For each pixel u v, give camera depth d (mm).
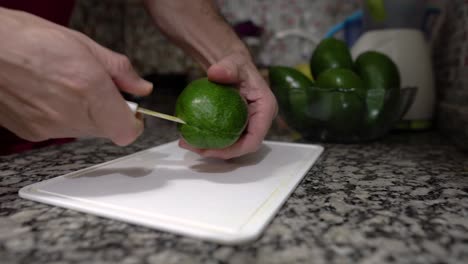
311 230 335
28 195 415
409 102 765
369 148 721
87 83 353
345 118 709
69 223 352
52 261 281
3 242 311
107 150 698
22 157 634
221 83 471
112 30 1357
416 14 930
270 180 474
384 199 417
